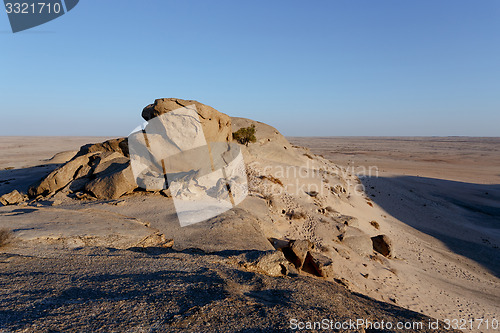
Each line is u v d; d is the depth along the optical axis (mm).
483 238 29078
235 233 14109
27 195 20797
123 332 4875
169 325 5238
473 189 50781
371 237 22906
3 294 5793
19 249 8836
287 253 14688
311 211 23375
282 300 7320
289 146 42812
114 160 21562
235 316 5902
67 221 11719
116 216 13727
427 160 100062
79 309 5457
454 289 18016
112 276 7453
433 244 27047
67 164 21031
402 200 41188
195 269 8641
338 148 161125
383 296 15094
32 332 4504
